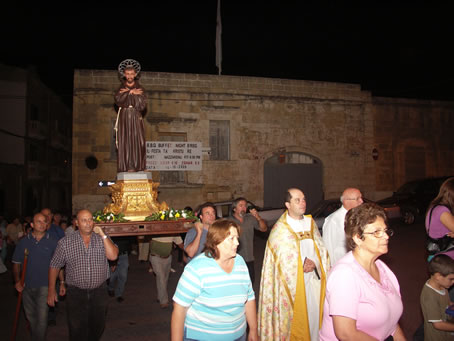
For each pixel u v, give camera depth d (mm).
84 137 16219
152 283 9539
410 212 15281
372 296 2654
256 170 17938
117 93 7672
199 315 3168
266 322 4723
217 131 17734
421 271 9023
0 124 25859
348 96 19172
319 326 4625
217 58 17938
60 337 6332
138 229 6609
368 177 19312
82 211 4949
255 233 15531
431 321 4000
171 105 17062
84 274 4859
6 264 13227
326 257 4832
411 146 20500
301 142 18469
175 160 16859
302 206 4832
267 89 18125
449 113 21062
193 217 6906
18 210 25969
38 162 28031
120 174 7516
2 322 7168
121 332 6344
